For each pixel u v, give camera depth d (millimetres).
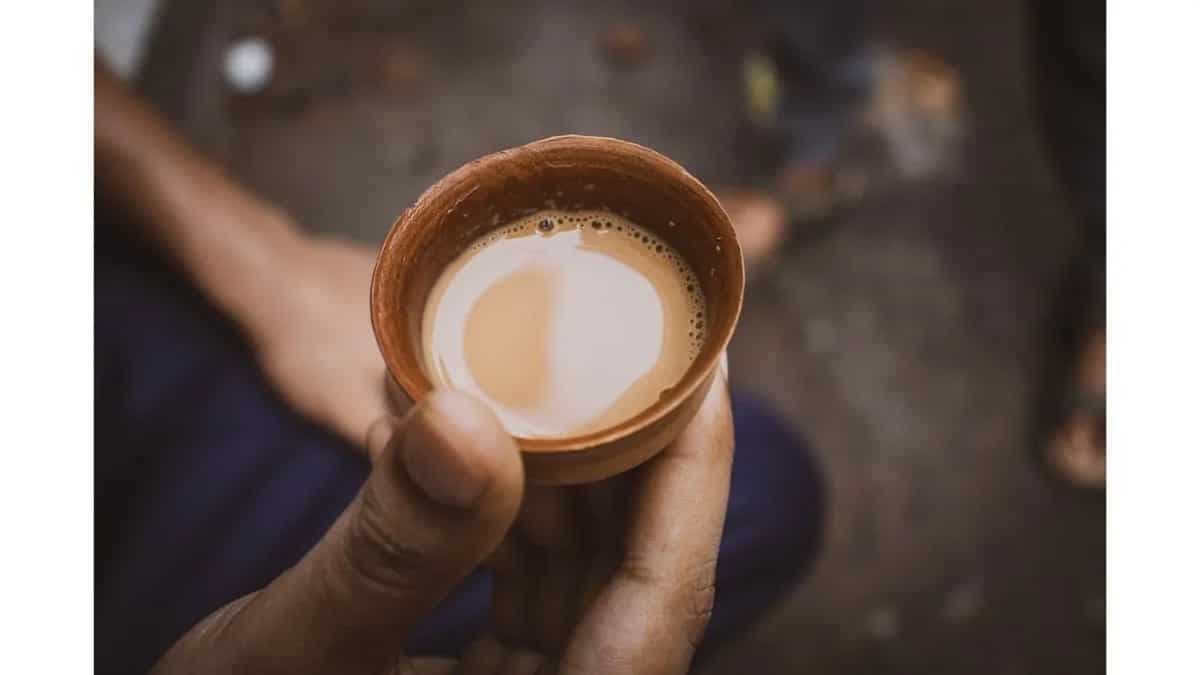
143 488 469
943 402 714
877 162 763
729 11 808
